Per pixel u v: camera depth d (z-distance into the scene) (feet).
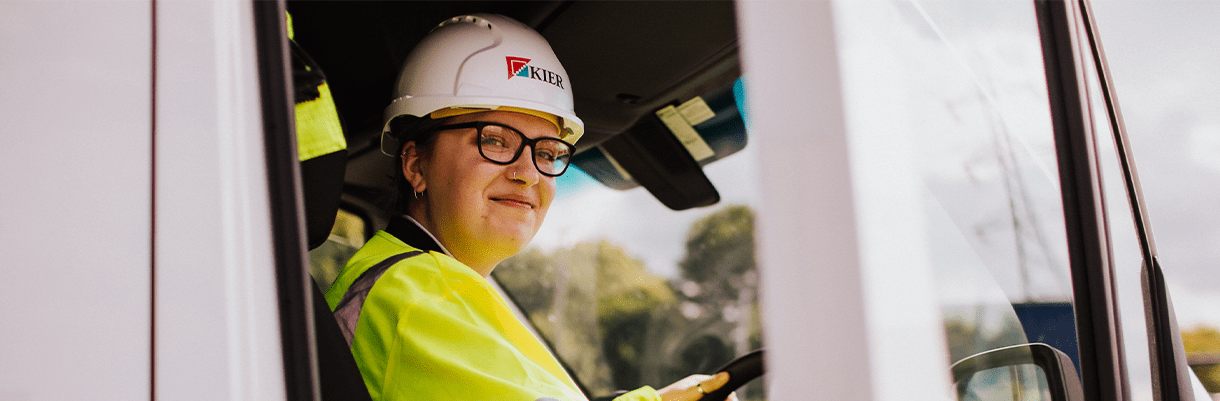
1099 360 2.45
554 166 4.23
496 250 4.05
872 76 1.75
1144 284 2.81
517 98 3.91
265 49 2.04
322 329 2.54
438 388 2.85
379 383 2.94
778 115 1.68
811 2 1.74
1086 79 2.83
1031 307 2.51
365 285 3.21
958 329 2.35
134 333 1.86
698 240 27.58
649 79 5.13
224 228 1.91
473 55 3.92
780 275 1.62
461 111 3.92
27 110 1.98
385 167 5.24
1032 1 2.65
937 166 2.16
